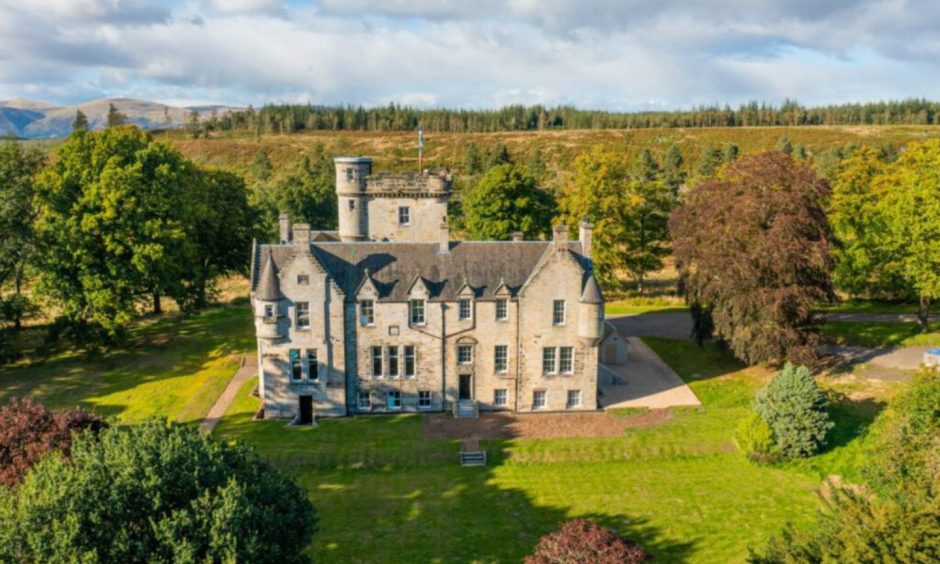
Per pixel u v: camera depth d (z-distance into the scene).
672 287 108.69
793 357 66.19
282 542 34.41
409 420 62.06
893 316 87.88
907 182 80.69
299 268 60.38
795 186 67.94
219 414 62.72
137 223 73.81
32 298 80.31
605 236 95.88
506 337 63.12
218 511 30.44
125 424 60.47
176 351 77.75
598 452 55.94
